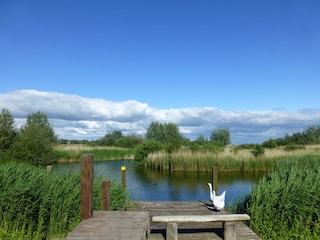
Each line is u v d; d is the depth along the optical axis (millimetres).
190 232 7078
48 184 8250
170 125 61375
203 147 30719
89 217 6008
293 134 48312
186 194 17094
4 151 22531
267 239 7684
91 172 6090
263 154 27547
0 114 23891
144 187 19312
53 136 46719
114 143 58000
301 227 7949
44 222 8047
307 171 9688
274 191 8328
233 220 6152
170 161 27859
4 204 7699
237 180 21438
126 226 5445
